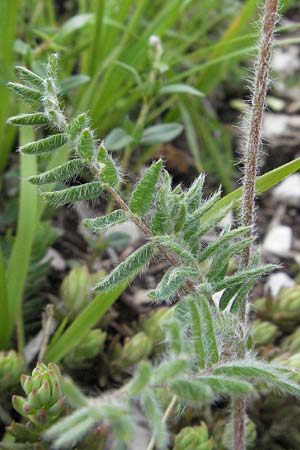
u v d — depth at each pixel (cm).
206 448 29
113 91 43
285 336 39
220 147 55
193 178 52
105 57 45
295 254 47
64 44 50
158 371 20
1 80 38
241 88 60
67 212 46
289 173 30
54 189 34
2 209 45
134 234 45
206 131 49
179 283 24
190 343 23
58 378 28
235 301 25
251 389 21
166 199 24
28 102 24
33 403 28
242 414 26
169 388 21
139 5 44
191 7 59
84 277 36
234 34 47
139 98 46
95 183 24
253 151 25
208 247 25
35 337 36
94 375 36
